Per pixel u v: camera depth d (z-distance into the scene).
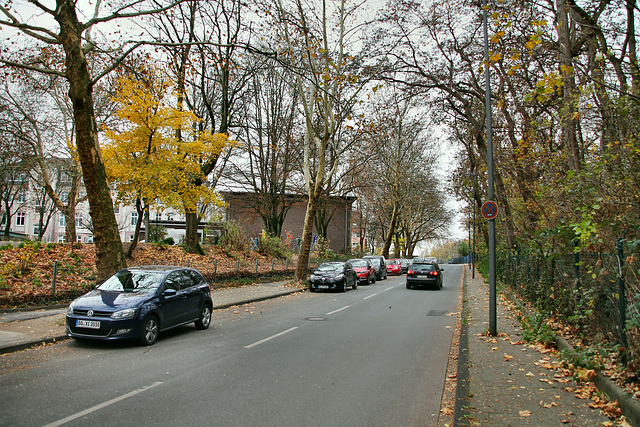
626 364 5.38
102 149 16.59
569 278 8.74
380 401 5.38
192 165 18.05
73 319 8.30
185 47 18.19
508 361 7.14
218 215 29.22
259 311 14.29
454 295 20.53
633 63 10.07
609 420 4.43
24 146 27.83
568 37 11.52
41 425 4.39
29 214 55.00
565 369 6.47
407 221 57.28
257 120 32.50
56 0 11.27
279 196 35.28
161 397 5.36
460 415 4.64
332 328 10.90
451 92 19.92
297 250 42.72
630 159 7.88
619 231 6.96
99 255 11.61
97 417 4.64
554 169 11.70
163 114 16.61
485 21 10.62
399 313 13.92
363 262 28.98
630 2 11.30
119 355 7.69
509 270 20.22
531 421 4.46
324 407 5.12
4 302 11.43
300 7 18.11
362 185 38.22
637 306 4.84
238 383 6.04
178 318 9.64
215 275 20.22
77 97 11.30
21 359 7.26
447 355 8.04
